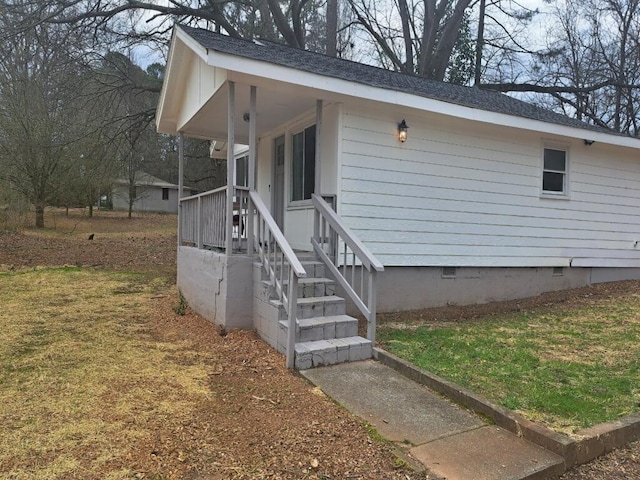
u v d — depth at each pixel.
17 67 15.52
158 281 9.02
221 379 3.82
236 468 2.48
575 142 8.35
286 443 2.77
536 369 4.09
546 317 6.41
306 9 19.03
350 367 4.23
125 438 2.75
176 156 26.42
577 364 4.26
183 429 2.90
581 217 8.53
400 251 6.63
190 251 6.73
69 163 17.11
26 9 12.28
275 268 4.71
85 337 4.93
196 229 6.70
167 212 33.78
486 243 7.44
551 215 8.14
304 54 7.54
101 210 31.08
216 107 6.32
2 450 2.57
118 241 16.41
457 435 2.93
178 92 7.63
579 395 3.48
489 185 7.41
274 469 2.48
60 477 2.33
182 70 7.12
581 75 19.58
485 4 18.59
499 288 7.68
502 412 3.10
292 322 4.12
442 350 4.64
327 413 3.21
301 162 7.01
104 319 5.78
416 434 2.93
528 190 7.84
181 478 2.37
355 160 6.20
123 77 13.58
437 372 3.91
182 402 3.32
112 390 3.48
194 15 15.02
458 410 3.31
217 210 5.71
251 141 5.27
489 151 7.39
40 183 17.86
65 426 2.88
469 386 3.61
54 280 8.66
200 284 6.11
